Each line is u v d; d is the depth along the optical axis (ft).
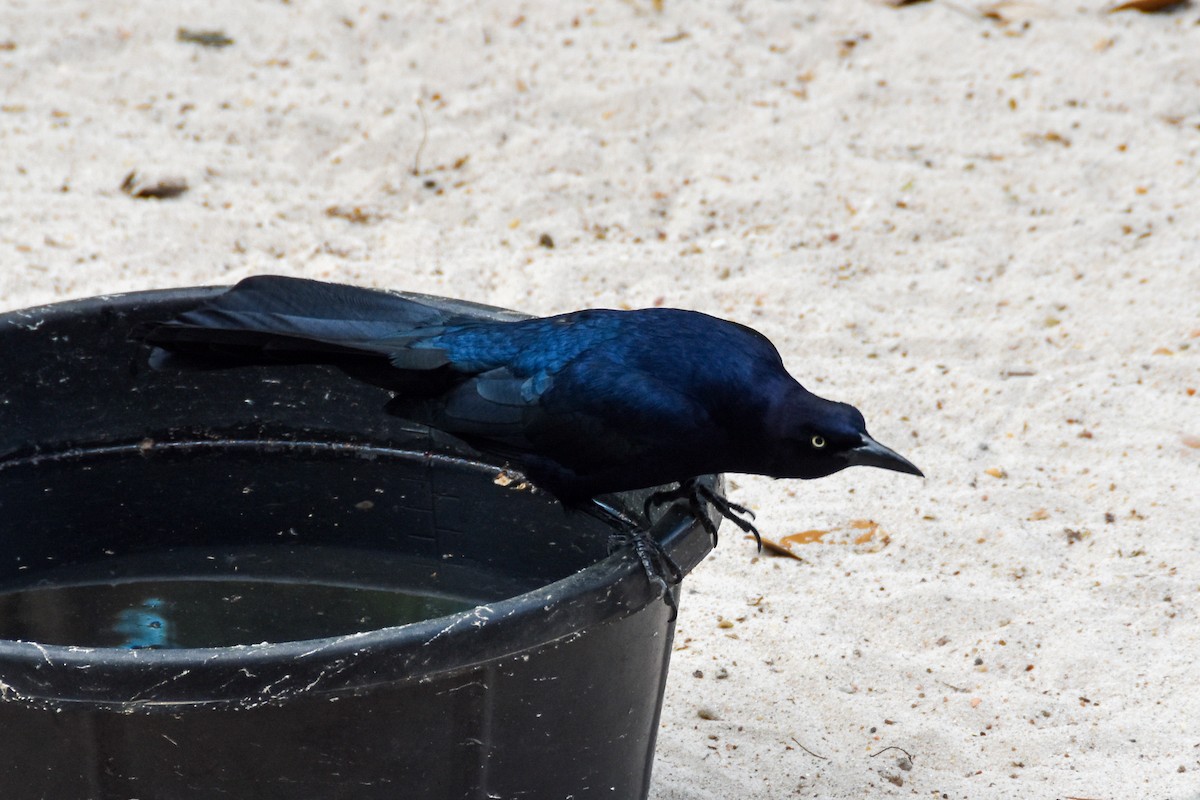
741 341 21.65
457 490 26.76
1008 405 36.27
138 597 24.76
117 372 26.09
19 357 25.25
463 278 41.47
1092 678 27.45
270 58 54.29
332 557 25.75
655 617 21.13
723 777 25.02
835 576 30.83
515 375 21.98
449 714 18.89
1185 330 38.86
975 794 24.61
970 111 50.52
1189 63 52.47
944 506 32.83
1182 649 28.04
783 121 50.03
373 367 22.58
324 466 27.22
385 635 17.29
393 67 53.67
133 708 17.31
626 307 40.22
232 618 24.53
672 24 56.85
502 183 46.55
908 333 39.32
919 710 26.86
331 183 46.80
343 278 41.06
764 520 32.50
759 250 43.29
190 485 26.89
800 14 57.31
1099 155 47.55
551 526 26.00
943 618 29.27
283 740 18.08
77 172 46.47
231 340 21.93
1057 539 31.65
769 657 28.32
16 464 25.86
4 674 16.70
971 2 57.77
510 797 20.31
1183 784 24.47
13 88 51.49
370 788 18.92
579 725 20.48
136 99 51.24
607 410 21.17
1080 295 40.78
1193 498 32.63
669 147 48.73
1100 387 36.73
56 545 25.86
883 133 49.37
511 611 17.98
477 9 57.67
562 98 51.31
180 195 45.62
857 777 25.02
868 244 43.47
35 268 40.86
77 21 56.08
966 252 42.91
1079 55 53.67
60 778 18.17
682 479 22.12
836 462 21.12
